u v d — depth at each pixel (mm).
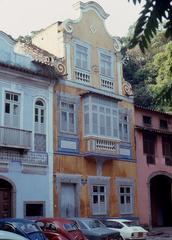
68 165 23234
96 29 26891
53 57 23672
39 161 21797
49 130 22656
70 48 24859
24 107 21656
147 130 28547
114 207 25266
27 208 20922
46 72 22828
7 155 20344
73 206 23172
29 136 21188
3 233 6156
